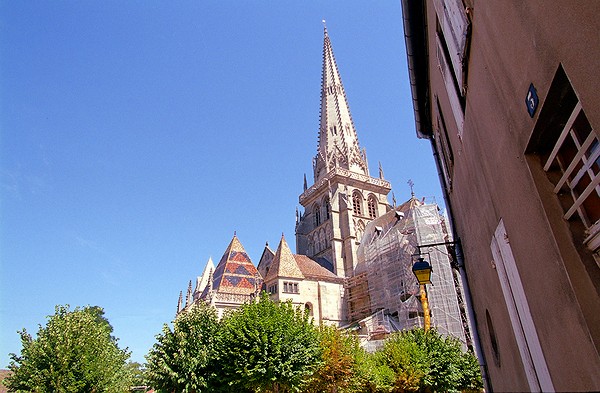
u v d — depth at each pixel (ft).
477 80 21.56
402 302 185.26
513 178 18.20
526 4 13.07
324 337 118.21
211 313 108.27
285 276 207.31
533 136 15.08
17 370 86.28
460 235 46.19
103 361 93.45
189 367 94.02
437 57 36.01
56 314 96.58
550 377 17.99
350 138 297.53
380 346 162.81
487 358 41.01
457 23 23.29
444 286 174.29
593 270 13.55
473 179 28.84
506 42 15.67
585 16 9.98
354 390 111.55
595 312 12.91
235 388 94.94
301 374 95.96
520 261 19.51
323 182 273.13
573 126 13.64
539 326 18.30
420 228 189.78
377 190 281.95
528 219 17.12
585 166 13.41
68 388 83.15
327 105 311.68
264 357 91.86
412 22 40.11
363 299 218.38
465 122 27.30
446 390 121.39
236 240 230.68
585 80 10.55
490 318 33.76
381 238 217.36
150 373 96.37
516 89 15.60
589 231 13.70
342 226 251.60
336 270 237.66
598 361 12.55
